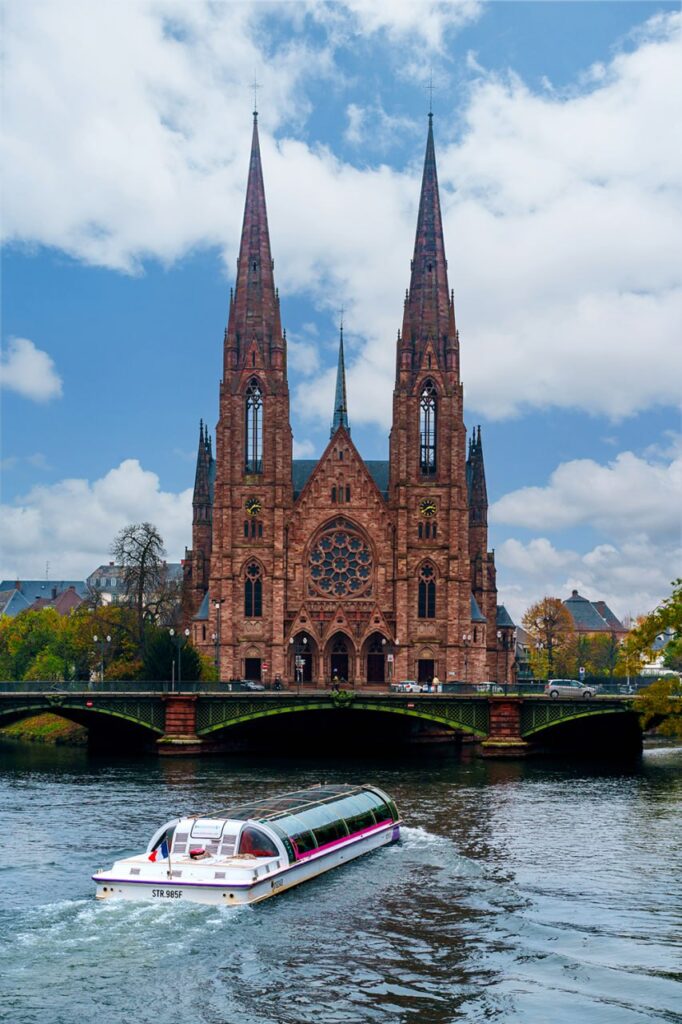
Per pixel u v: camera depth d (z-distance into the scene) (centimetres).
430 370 16488
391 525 16250
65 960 3959
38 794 8044
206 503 17975
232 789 8306
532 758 11169
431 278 16850
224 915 4478
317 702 11094
